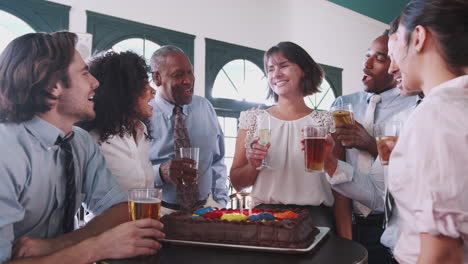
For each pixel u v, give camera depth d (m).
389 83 1.91
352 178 1.50
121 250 0.99
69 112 1.16
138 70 1.69
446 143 0.66
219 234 1.11
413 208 0.70
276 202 1.67
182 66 2.35
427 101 0.72
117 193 1.38
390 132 1.23
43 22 4.09
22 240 1.06
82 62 1.18
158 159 2.37
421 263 0.68
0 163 1.00
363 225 1.81
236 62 5.80
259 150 1.55
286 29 6.42
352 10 7.21
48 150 1.13
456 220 0.65
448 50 0.75
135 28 4.72
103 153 1.56
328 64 7.06
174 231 1.17
